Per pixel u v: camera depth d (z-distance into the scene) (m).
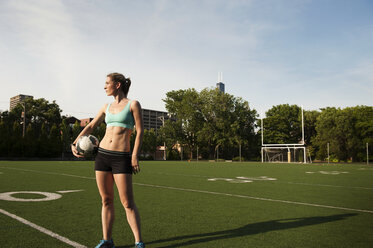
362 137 51.75
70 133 52.12
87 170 14.59
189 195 6.75
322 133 53.94
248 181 10.44
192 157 62.31
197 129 57.59
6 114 58.19
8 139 37.31
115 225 3.81
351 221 4.21
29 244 2.97
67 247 2.89
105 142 2.75
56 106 61.19
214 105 56.12
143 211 4.83
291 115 65.44
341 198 6.52
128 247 2.95
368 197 6.70
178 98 60.28
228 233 3.51
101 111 3.03
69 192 6.73
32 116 59.00
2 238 3.16
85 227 3.66
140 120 2.74
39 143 39.41
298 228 3.79
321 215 4.63
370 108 52.06
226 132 54.91
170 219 4.24
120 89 2.88
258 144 60.81
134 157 2.64
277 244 3.10
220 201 5.91
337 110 55.88
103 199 2.85
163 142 63.16
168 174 13.78
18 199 5.64
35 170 14.13
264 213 4.74
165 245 3.03
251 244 3.09
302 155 47.41
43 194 6.36
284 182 10.22
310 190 7.96
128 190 2.69
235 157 59.44
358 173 16.11
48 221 3.94
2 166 17.16
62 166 18.47
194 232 3.54
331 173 15.96
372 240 3.28
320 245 3.09
